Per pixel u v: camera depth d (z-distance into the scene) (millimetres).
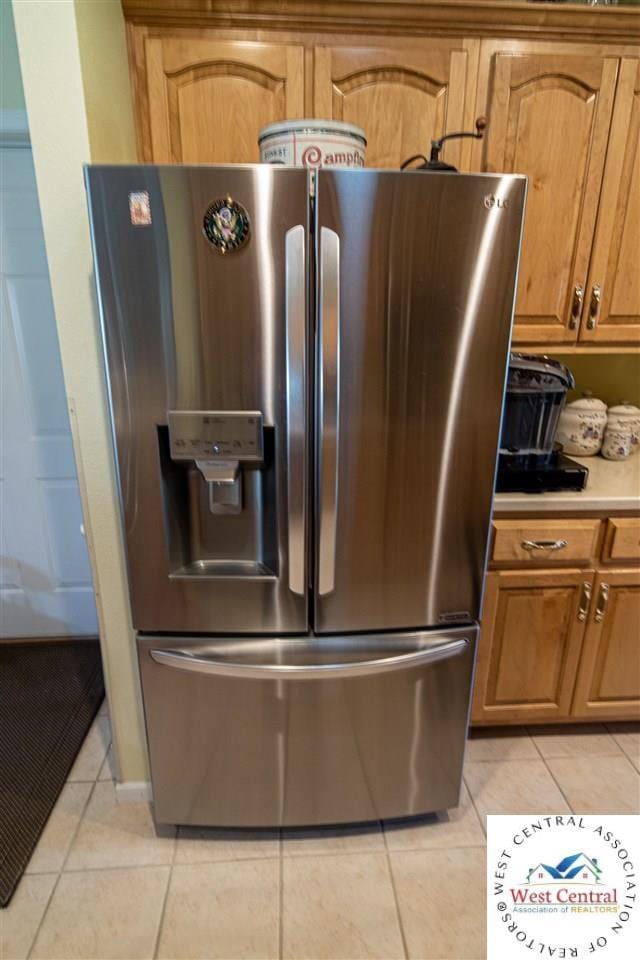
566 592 1644
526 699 1762
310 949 1230
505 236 1069
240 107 1463
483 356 1137
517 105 1496
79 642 2385
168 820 1449
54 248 1148
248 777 1407
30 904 1312
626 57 1479
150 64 1413
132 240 1013
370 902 1329
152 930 1261
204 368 1087
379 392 1123
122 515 1184
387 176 1005
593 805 1584
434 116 1500
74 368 1227
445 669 1351
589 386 2104
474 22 1429
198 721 1339
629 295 1678
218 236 1009
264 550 1283
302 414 1108
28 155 1841
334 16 1405
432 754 1437
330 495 1165
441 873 1398
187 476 1235
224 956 1216
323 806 1456
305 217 1012
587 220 1599
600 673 1742
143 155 1483
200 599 1254
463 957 1220
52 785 1642
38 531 2258
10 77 1747
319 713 1344
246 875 1390
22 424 2121
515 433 1599
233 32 1409
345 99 1475
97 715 1938
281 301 1052
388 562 1249
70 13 1015
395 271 1059
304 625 1282
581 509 1568
